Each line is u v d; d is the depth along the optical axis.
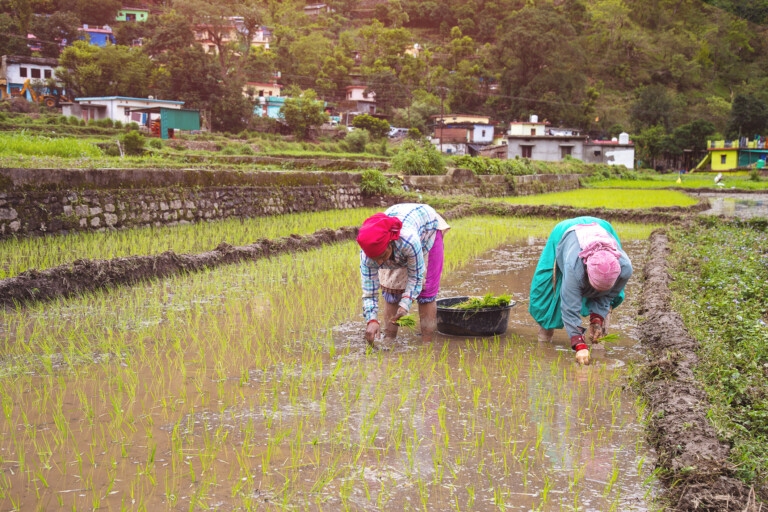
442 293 6.88
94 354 4.42
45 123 42.50
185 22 60.91
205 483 2.65
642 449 3.12
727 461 2.74
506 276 8.08
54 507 2.45
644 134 70.81
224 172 12.48
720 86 107.50
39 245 8.01
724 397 3.58
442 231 5.02
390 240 4.14
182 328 5.16
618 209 16.72
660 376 3.91
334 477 2.75
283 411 3.49
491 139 63.84
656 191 31.12
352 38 117.56
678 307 5.53
